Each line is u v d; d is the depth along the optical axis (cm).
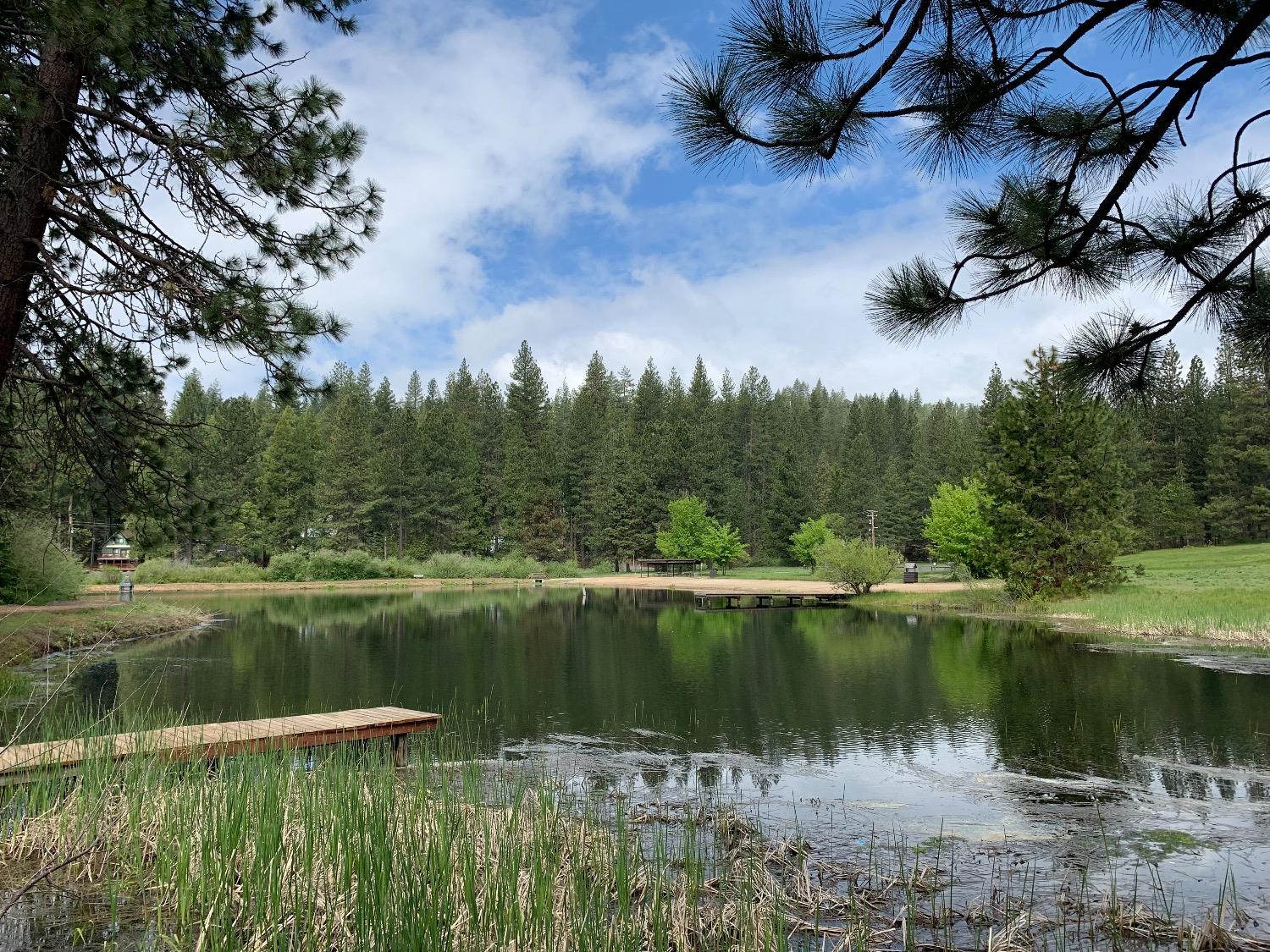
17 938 357
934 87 295
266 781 492
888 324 354
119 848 456
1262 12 251
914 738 906
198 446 797
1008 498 2552
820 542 5494
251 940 342
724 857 511
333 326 639
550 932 353
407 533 5975
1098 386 366
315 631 2034
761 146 290
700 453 6350
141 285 627
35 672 1254
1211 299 341
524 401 6962
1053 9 271
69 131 605
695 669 1415
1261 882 489
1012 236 332
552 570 5594
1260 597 2092
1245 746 849
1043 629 1952
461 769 719
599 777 740
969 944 400
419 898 345
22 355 699
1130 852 544
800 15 264
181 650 1645
